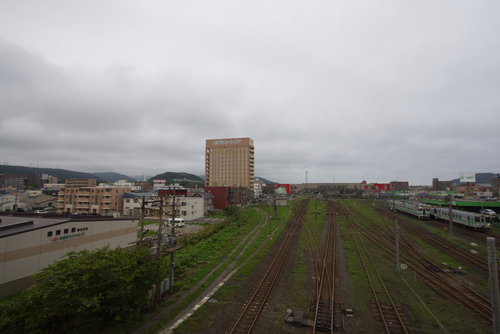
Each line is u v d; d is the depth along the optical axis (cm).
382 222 4959
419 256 2602
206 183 13588
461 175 10562
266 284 1909
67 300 1193
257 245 3175
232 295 1725
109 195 6719
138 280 1434
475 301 1591
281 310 1520
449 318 1412
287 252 2823
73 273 1310
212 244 3216
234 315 1463
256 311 1502
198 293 1756
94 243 2805
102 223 2925
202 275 2100
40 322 1194
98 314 1285
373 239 3434
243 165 13112
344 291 1783
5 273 1989
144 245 1762
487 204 5775
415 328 1316
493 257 873
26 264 2134
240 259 2581
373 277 2041
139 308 1400
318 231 4103
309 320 1400
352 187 15275
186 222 5603
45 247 2292
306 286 1875
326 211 6850
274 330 1317
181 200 5903
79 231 2638
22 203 8138
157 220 5778
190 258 2536
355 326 1348
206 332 1298
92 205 6781
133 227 3384
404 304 1580
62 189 7044
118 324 1330
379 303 1587
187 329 1318
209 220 5897
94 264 1338
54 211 7644
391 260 2484
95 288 1280
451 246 2977
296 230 4206
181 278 2056
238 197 9094
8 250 2014
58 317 1274
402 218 5528
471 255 2589
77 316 1232
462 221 4228
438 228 4262
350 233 3866
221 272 2208
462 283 1903
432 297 1677
